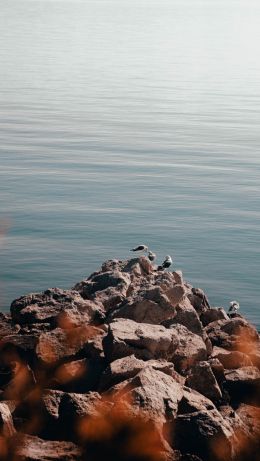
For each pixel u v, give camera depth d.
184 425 18.84
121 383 19.72
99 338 21.81
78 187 61.53
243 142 86.12
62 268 43.69
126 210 55.59
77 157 73.75
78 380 20.81
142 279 25.95
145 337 21.20
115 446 18.73
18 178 63.62
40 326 22.94
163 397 19.19
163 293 23.22
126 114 103.88
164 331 21.77
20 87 126.75
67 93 121.69
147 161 73.25
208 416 18.89
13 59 167.88
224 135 90.44
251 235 51.31
